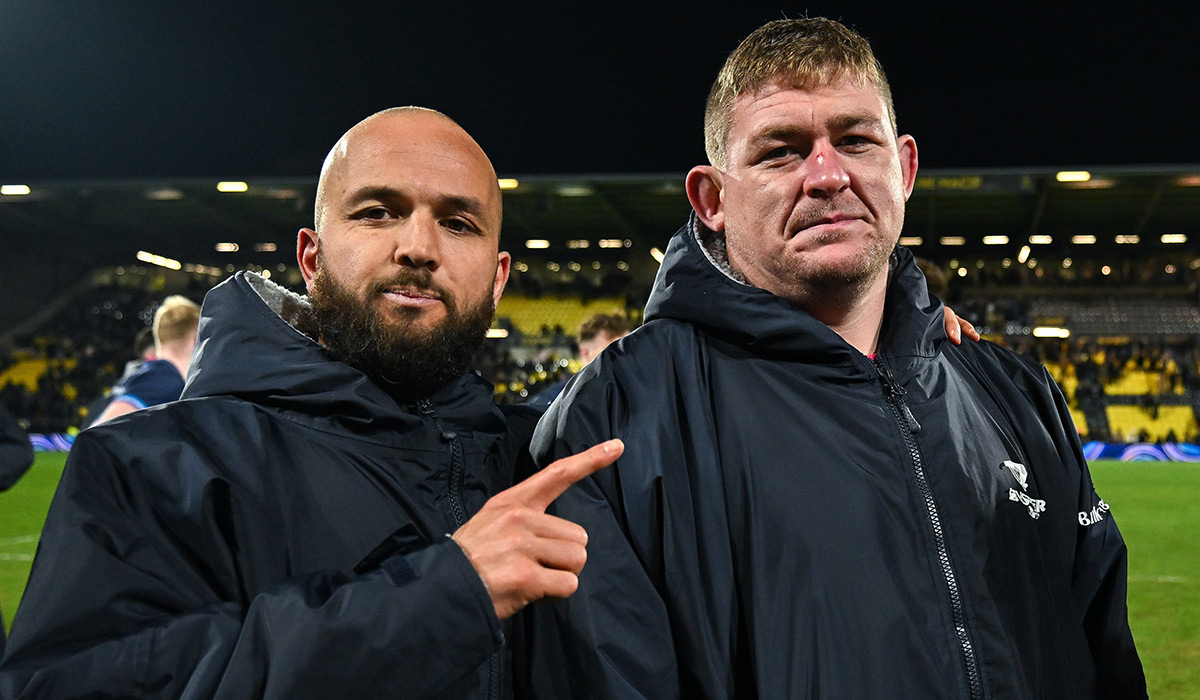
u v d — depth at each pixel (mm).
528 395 21422
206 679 1024
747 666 1193
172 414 1237
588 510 1242
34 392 20734
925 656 1164
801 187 1301
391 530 1221
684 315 1382
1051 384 1546
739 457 1266
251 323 1308
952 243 22438
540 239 22344
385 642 1010
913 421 1300
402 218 1284
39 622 1072
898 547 1216
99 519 1133
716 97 1425
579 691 1179
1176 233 20859
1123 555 1444
